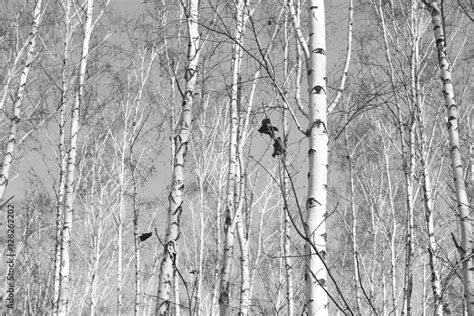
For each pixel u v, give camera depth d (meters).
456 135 6.23
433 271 8.02
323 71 4.07
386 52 8.71
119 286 13.75
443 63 6.54
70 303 16.34
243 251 7.77
